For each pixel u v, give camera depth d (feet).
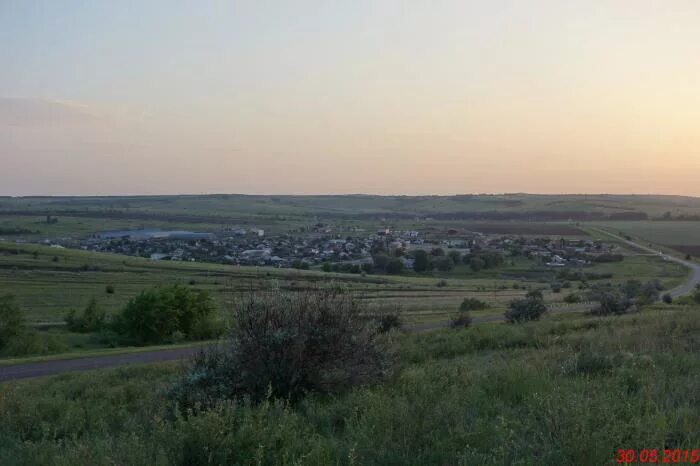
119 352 97.50
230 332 28.32
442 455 15.98
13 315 113.80
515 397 23.81
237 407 21.09
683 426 17.62
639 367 27.89
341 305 28.86
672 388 22.88
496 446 16.34
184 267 341.41
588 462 14.42
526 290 277.64
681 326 47.57
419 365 40.83
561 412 17.20
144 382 44.83
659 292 226.38
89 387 44.80
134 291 258.16
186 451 16.55
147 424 24.38
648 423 16.78
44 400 31.89
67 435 24.81
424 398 20.93
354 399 23.02
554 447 15.62
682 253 444.96
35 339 115.96
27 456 19.06
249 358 26.73
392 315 60.64
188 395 25.96
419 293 247.70
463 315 100.07
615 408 18.52
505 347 52.49
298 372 26.76
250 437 16.90
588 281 326.03
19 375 71.72
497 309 172.86
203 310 140.56
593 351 32.53
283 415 19.57
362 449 16.71
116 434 23.62
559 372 28.99
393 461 15.92
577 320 77.00
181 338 133.80
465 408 21.06
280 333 26.61
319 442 16.83
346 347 27.48
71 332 146.72
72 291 254.27
